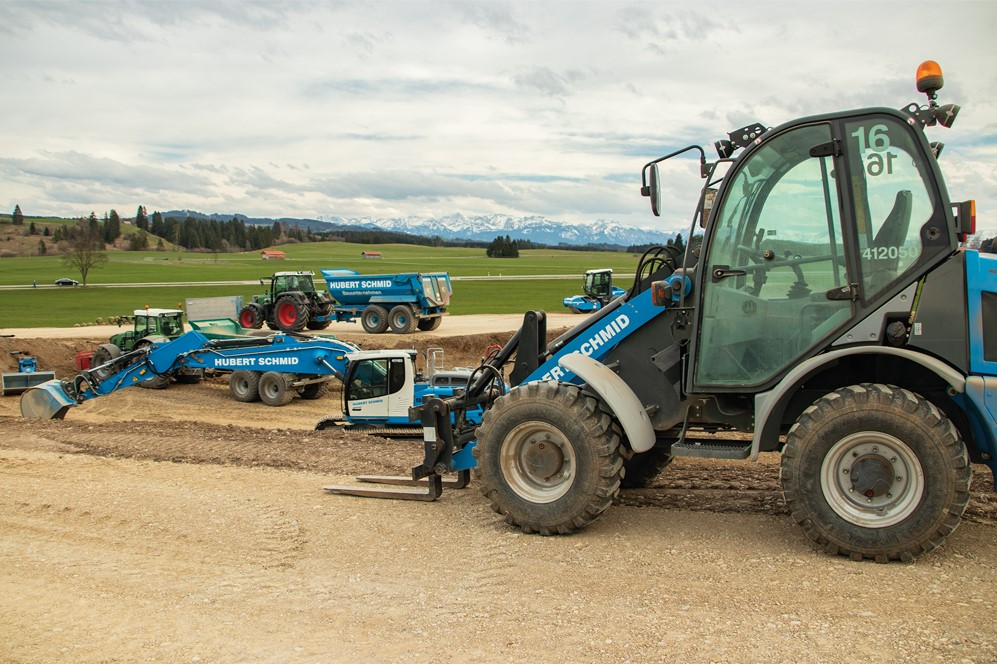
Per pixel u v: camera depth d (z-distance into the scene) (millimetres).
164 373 19859
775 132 6215
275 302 32625
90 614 5488
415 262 152125
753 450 6207
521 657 4629
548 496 6836
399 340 28953
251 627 5215
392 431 14695
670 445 7277
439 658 4672
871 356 6332
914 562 5805
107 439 11867
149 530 7305
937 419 5645
